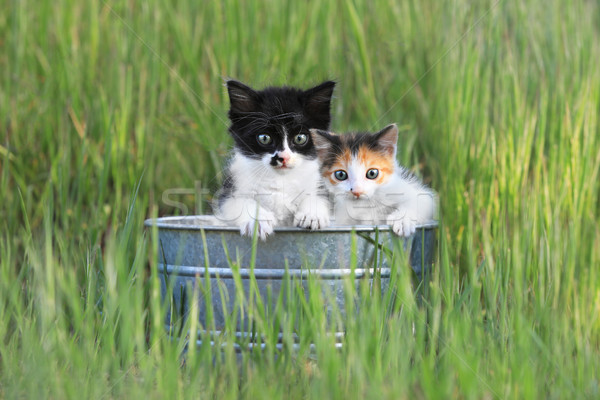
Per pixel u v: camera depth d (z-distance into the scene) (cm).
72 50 328
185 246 222
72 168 311
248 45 339
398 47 338
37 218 290
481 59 301
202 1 351
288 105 255
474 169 275
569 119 268
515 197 260
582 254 252
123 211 292
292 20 339
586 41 304
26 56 335
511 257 237
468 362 178
